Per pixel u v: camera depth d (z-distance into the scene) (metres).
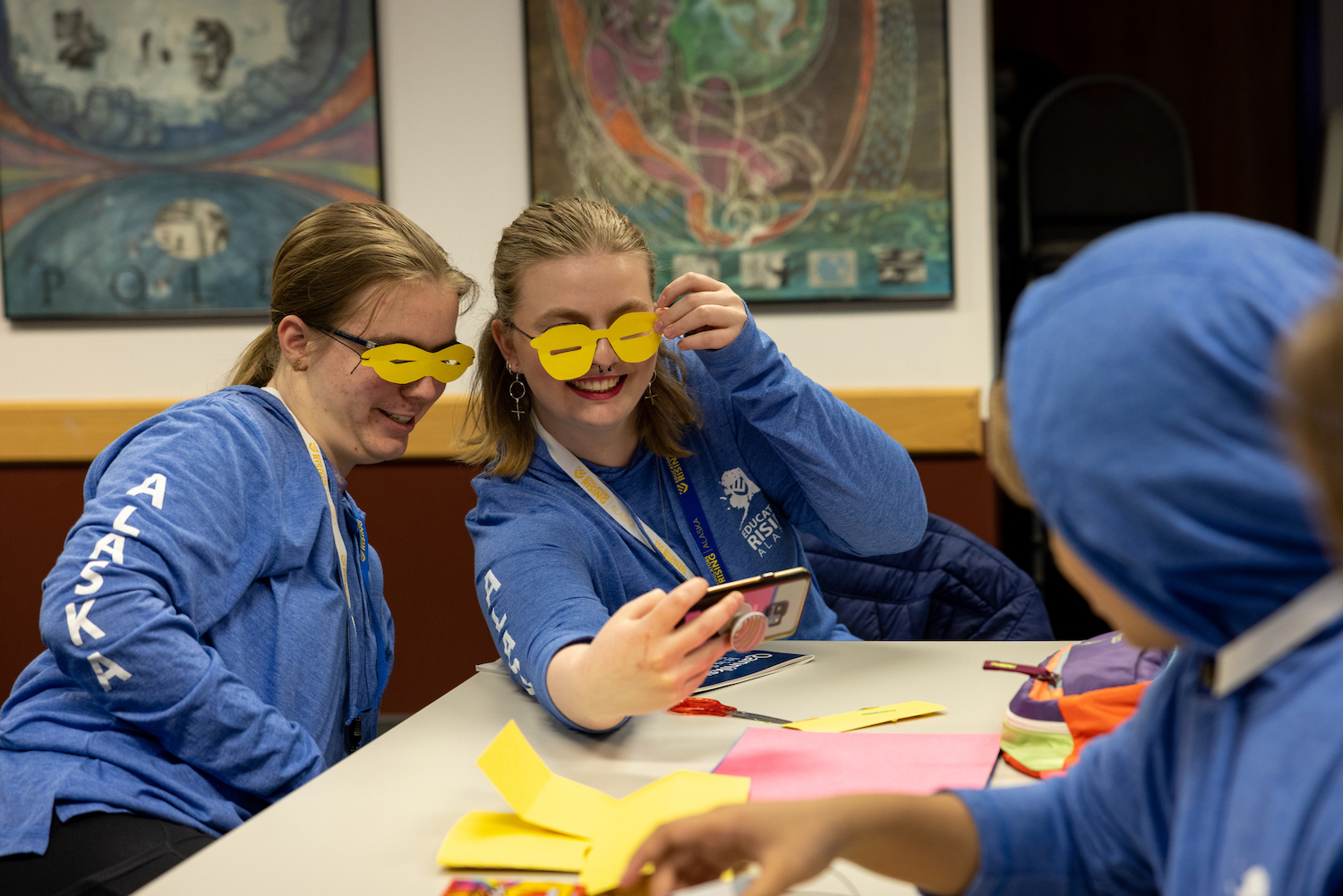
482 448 1.54
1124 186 3.07
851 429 1.50
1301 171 3.90
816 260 2.77
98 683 1.15
